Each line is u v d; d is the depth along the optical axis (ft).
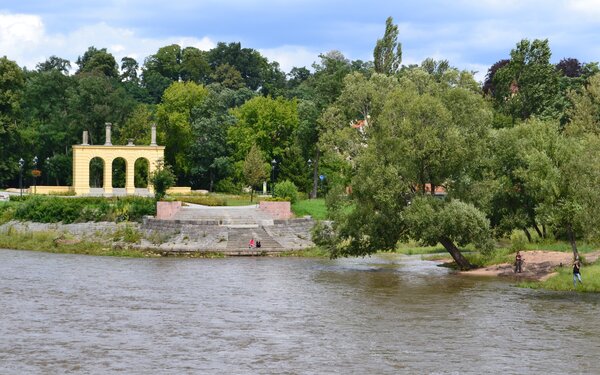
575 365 113.29
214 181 472.85
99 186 515.91
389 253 288.30
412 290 188.65
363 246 231.30
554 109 391.24
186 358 116.98
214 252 276.41
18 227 322.14
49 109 528.22
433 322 145.79
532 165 206.39
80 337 131.23
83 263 245.86
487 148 236.84
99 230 305.73
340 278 213.05
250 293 183.01
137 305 164.25
